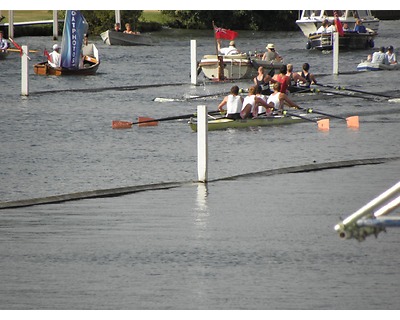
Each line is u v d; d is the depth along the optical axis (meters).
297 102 142.50
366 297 48.41
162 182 81.94
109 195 75.94
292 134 110.06
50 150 99.56
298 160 93.19
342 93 149.50
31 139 107.00
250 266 54.19
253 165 90.12
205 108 80.25
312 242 59.66
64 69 180.50
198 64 176.62
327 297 48.47
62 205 72.06
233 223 65.25
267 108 116.81
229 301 48.03
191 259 55.78
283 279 51.59
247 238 60.81
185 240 60.44
